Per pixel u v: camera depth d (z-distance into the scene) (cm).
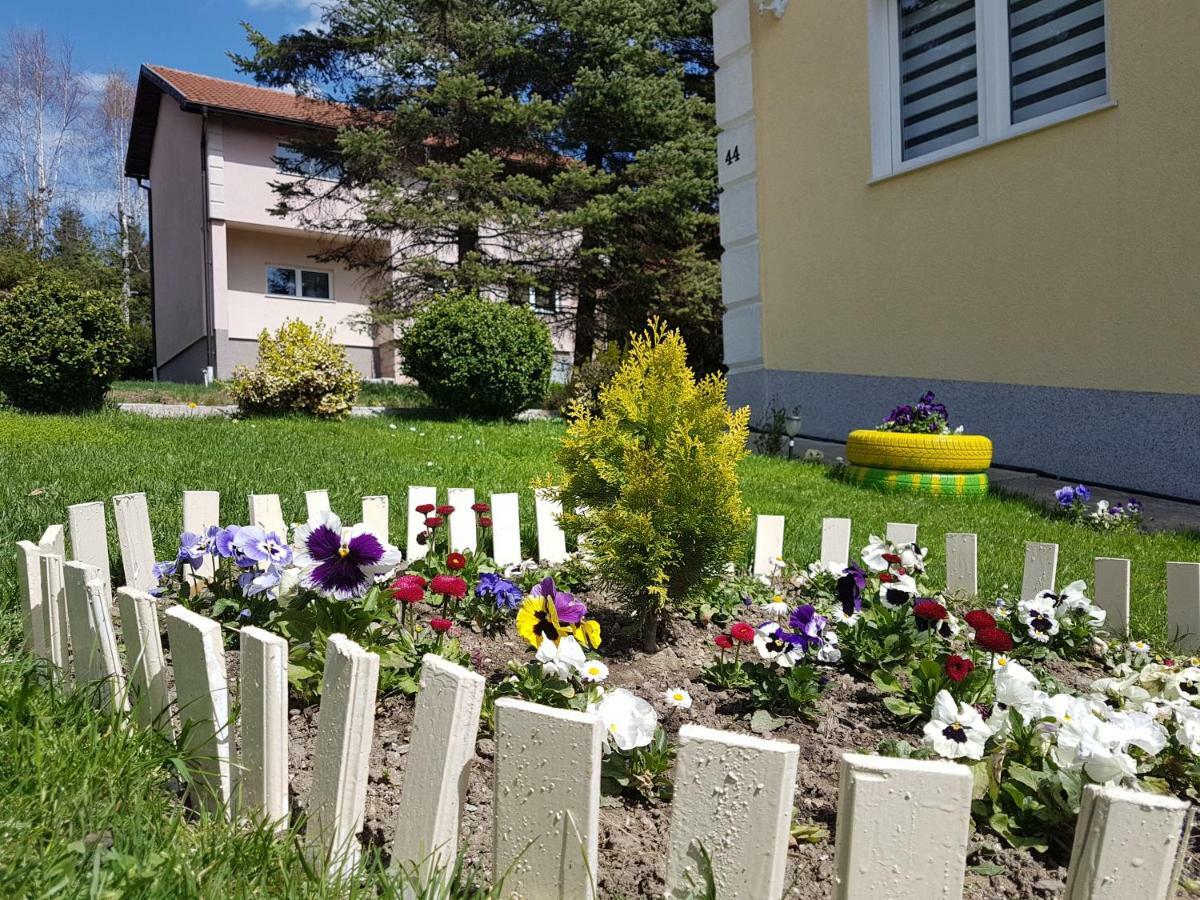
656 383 300
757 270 1192
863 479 783
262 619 271
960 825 122
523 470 719
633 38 1680
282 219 2100
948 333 945
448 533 397
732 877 128
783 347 1160
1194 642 353
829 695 269
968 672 237
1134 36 768
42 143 3769
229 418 1093
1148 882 120
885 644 285
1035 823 193
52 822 162
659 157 1677
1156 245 759
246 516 464
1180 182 740
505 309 1261
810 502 667
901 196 985
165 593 322
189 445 769
